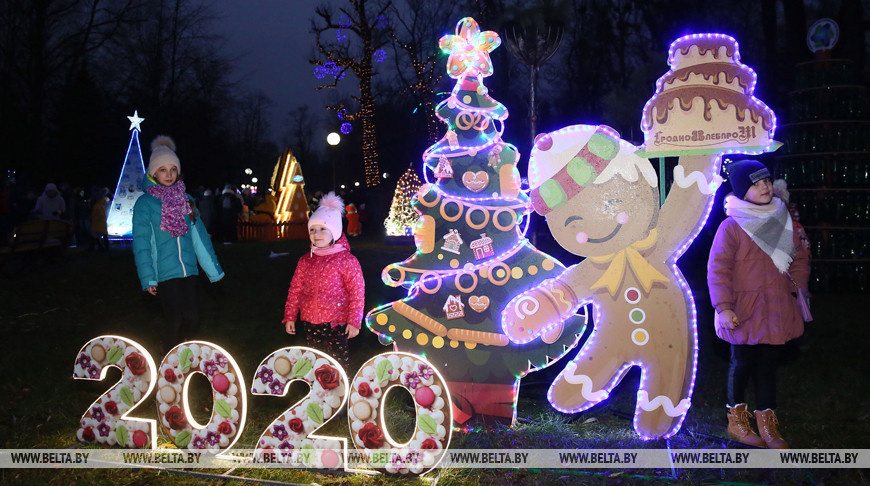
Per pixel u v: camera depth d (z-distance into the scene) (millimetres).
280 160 26359
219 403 3973
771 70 19438
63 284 11930
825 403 5129
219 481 3855
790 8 17000
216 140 47844
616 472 3895
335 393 3871
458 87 4789
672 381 4301
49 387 5785
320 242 4773
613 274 4398
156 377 4203
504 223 4699
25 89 34562
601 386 4395
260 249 18781
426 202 4797
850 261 11297
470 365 4688
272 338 7770
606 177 4406
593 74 29938
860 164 11430
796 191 11680
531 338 4488
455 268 4738
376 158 26344
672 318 4320
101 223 18109
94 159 36594
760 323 4148
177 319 5152
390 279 4793
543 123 29828
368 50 25047
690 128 4227
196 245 5367
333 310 4758
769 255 4160
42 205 16938
